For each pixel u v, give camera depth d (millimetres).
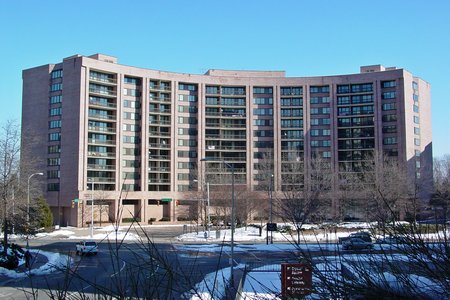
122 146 91875
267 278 11812
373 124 97375
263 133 102438
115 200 88750
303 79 102375
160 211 95375
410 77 97938
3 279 22891
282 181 81250
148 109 95188
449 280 4039
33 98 92375
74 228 77875
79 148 85562
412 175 77375
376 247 5363
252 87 103000
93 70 89312
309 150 100438
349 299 4164
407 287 4070
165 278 5371
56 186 87750
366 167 82125
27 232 38125
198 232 64938
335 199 57719
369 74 98562
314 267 4633
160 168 95688
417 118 99500
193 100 100562
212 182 76062
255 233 61281
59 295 4527
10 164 35531
